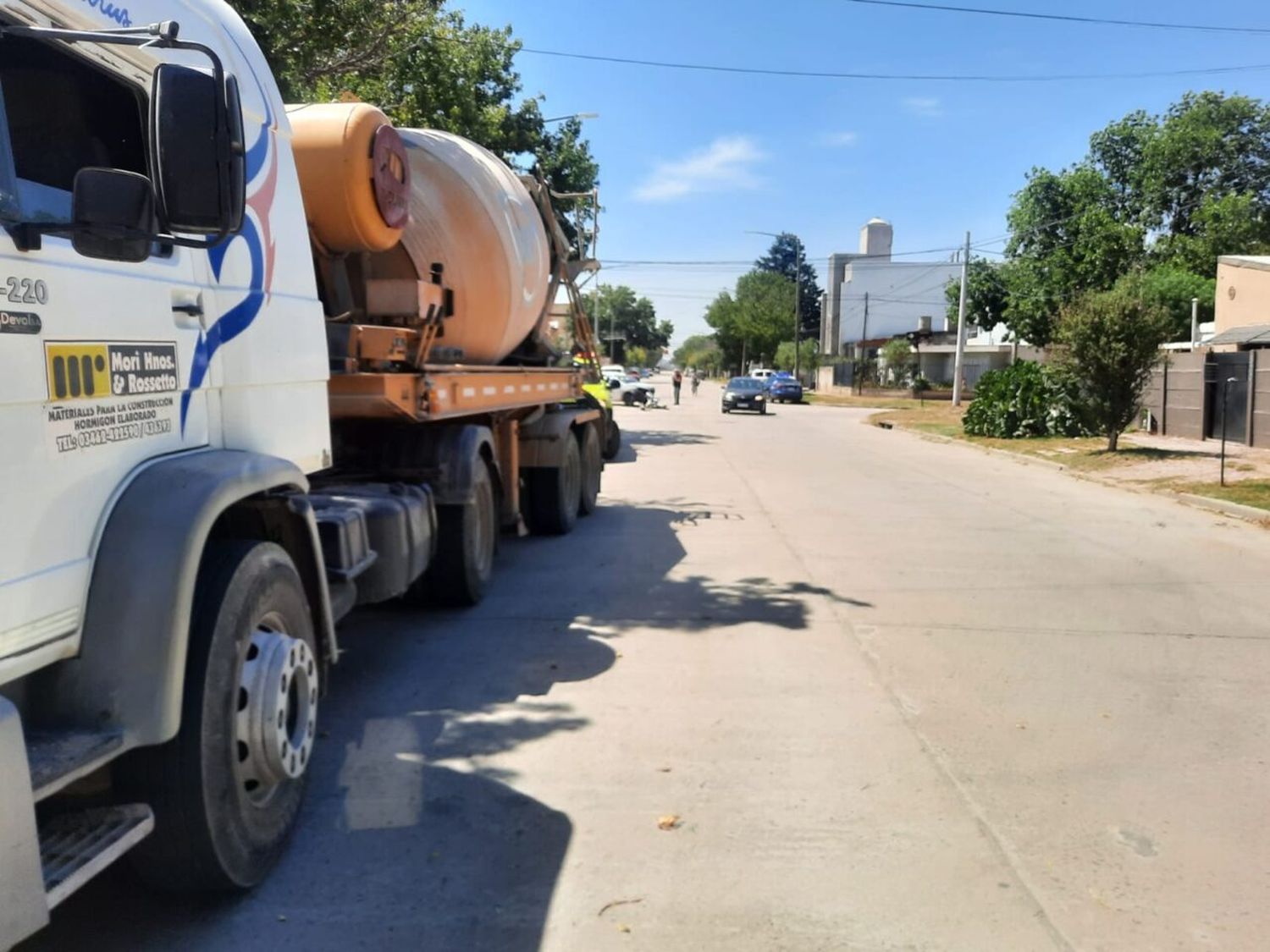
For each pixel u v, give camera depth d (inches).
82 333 113.9
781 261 4648.1
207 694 128.9
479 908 139.3
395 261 275.9
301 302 177.8
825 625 289.6
